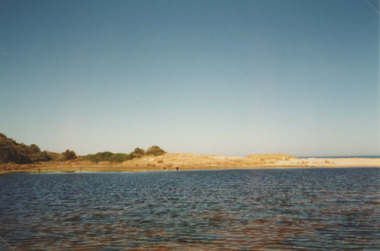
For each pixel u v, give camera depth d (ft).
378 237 48.80
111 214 72.02
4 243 48.42
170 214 70.74
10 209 81.76
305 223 59.47
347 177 172.65
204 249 44.50
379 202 83.66
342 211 70.95
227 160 353.10
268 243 46.93
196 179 178.70
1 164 272.51
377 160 343.46
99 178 201.36
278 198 94.48
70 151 355.77
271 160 363.15
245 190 117.70
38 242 48.98
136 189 129.29
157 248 45.21
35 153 318.45
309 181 151.84
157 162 338.75
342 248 43.98
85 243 48.34
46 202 95.20
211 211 73.67
